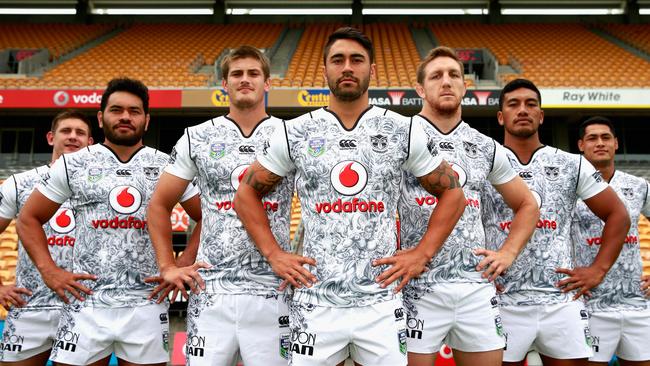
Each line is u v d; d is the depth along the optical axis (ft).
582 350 9.41
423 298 8.55
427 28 53.31
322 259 7.57
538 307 9.43
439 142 9.04
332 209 7.63
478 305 8.49
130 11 55.16
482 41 48.78
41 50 44.91
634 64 41.50
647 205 12.16
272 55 45.09
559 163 10.14
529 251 9.60
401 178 8.22
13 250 22.45
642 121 36.40
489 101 29.86
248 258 8.34
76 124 12.28
